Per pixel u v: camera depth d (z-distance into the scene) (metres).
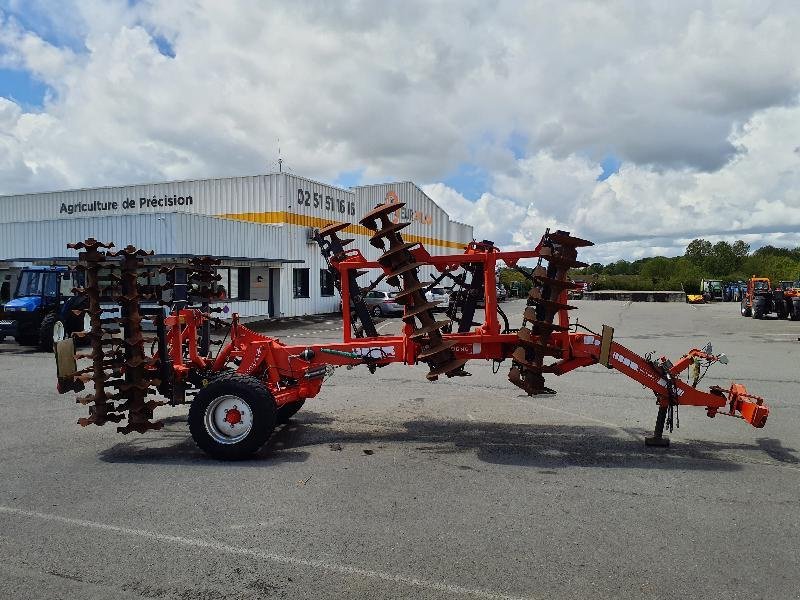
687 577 3.47
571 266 5.71
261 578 3.48
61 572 3.57
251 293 26.81
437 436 6.57
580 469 5.42
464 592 3.32
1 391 9.48
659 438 6.14
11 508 4.55
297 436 6.59
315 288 29.98
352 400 8.52
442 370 5.91
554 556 3.72
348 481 5.11
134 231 21.22
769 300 27.73
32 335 15.44
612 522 4.23
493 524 4.20
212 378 6.36
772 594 3.29
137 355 5.95
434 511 4.44
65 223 22.88
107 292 5.89
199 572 3.56
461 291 6.70
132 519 4.32
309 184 29.58
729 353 14.38
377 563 3.65
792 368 11.79
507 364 12.44
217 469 5.46
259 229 25.52
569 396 8.78
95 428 7.03
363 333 6.61
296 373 6.36
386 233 5.92
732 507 4.51
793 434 6.62
